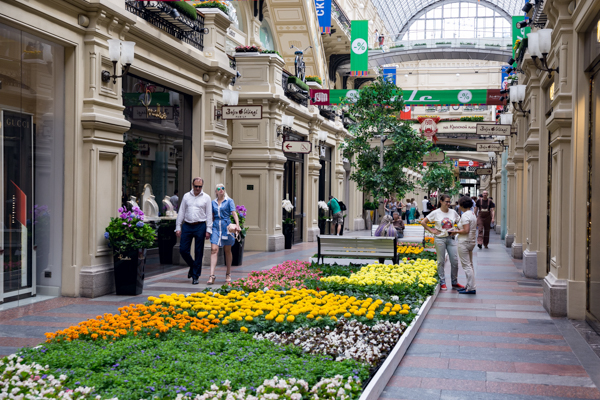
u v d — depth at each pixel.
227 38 19.67
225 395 3.57
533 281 11.54
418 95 22.80
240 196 16.80
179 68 11.62
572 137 7.62
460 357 5.76
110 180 9.20
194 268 10.34
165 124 11.59
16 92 7.71
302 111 19.88
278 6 24.66
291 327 5.60
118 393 3.62
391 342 5.52
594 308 7.07
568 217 7.93
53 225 8.52
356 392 3.88
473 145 37.38
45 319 7.01
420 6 61.41
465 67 58.62
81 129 8.63
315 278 9.00
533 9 11.33
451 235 10.32
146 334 5.18
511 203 20.17
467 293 9.87
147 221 10.91
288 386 3.71
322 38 31.31
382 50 42.12
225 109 12.71
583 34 7.43
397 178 18.22
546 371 5.32
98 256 8.80
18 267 7.98
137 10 10.05
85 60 8.66
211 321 5.81
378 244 10.45
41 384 3.74
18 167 7.82
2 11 7.02
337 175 26.31
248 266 13.13
